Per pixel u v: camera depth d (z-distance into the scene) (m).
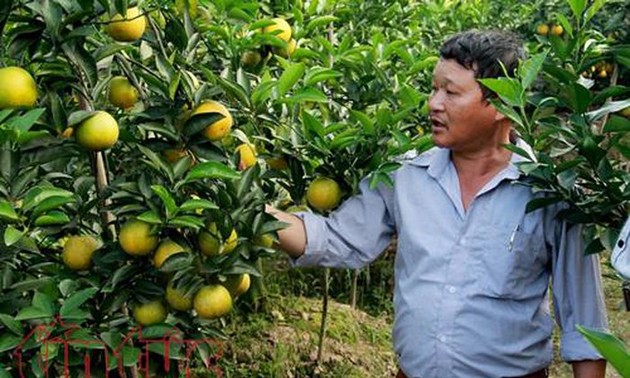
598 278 2.25
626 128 2.07
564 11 5.66
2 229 1.90
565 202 2.21
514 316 2.25
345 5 4.56
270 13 3.63
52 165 2.30
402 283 2.38
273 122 2.60
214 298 2.13
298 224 2.46
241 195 2.19
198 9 2.93
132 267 2.10
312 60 3.69
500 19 6.54
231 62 2.97
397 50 3.68
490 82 2.00
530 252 2.24
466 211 2.28
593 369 2.23
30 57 2.05
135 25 2.12
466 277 2.24
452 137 2.21
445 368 2.26
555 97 2.27
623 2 5.14
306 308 4.78
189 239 2.16
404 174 2.42
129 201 2.11
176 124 2.17
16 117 1.78
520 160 2.27
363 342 4.60
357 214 2.50
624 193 2.05
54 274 2.37
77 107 2.27
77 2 1.99
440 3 5.95
